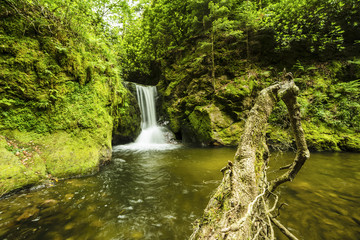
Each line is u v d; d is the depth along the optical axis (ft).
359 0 27.14
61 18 15.62
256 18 31.63
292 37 29.94
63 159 13.26
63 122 14.64
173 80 41.42
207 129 30.94
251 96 31.19
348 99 26.08
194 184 13.44
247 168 3.67
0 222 7.61
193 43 40.83
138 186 13.00
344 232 7.23
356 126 23.99
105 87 19.58
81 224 8.00
